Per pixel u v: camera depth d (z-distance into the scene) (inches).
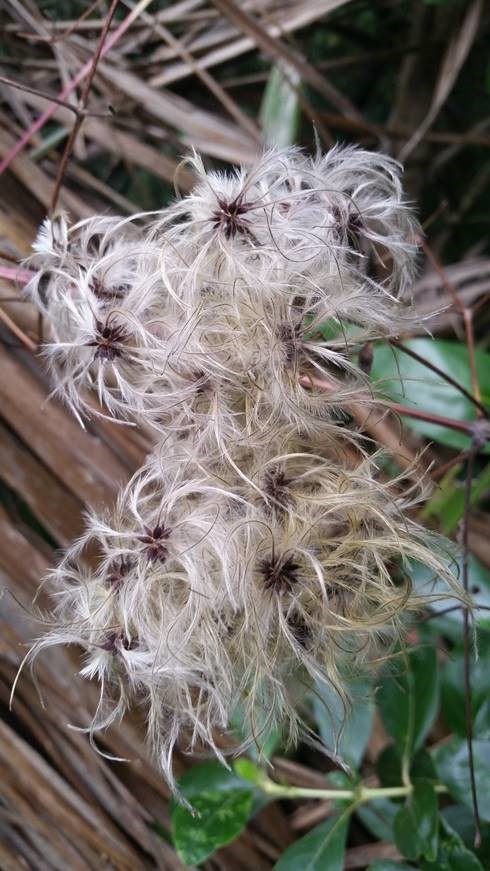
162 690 7.4
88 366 7.5
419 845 8.4
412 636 8.9
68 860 9.9
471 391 9.4
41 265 8.5
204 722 7.9
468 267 12.7
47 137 12.3
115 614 7.2
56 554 10.2
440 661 10.6
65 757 10.0
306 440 7.1
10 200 10.9
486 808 8.5
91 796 10.0
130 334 7.2
